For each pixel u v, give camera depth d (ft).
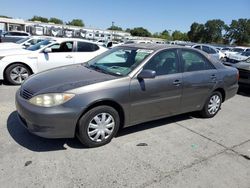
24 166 9.93
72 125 10.73
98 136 11.64
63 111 10.39
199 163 11.16
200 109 16.26
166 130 14.55
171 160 11.23
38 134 10.60
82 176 9.59
